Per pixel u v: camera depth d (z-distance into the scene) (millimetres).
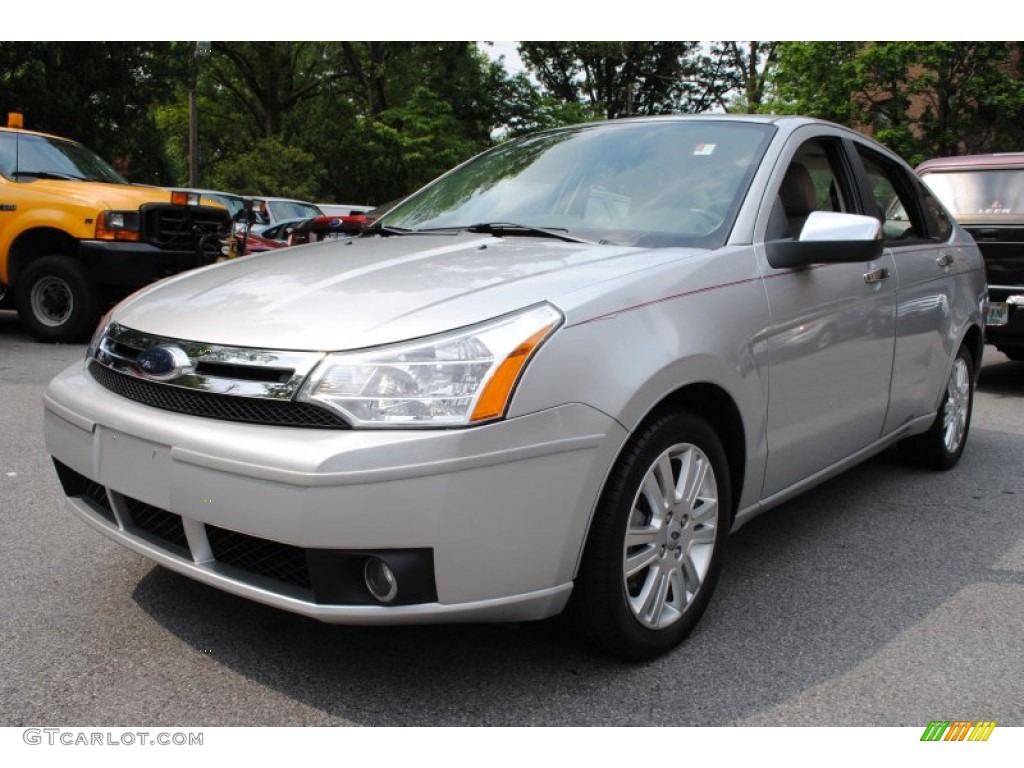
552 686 2514
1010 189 7855
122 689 2438
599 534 2398
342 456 2090
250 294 2604
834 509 4258
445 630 2816
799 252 2986
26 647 2643
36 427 5211
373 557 2141
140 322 2629
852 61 25000
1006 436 6031
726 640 2840
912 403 4211
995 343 7777
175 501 2314
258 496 2154
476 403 2148
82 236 8258
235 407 2273
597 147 3645
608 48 38656
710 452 2758
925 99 26000
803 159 3518
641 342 2445
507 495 2176
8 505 3859
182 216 8703
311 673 2545
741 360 2787
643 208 3209
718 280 2789
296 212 16047
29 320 8445
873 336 3637
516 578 2236
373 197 32312
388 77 33250
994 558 3652
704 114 3688
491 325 2254
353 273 2703
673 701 2465
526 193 3551
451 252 2916
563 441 2244
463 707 2396
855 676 2639
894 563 3568
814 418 3283
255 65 35281
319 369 2195
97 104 19766
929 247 4426
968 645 2865
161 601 2965
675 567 2701
